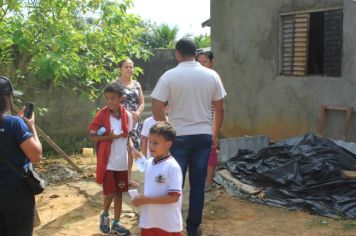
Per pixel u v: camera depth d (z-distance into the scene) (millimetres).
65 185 7301
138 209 6066
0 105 3283
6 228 3457
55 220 5766
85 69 8320
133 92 6660
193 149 4773
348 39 7715
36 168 8305
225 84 10406
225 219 5742
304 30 8547
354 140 7738
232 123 10305
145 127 5379
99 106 10289
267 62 9312
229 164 7414
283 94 9008
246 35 9750
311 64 8703
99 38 8836
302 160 6598
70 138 10383
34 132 3465
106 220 5273
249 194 6469
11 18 7773
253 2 9516
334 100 8016
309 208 5891
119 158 5129
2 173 3320
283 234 5230
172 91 4652
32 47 7984
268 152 7266
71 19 8422
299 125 8711
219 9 10398
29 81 9148
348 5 7664
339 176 6270
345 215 5656
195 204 4832
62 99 10172
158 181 3689
